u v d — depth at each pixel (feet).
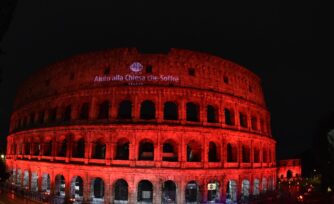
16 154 317.22
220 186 236.02
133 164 218.38
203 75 244.22
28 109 300.61
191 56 241.96
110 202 217.36
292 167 389.60
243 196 252.62
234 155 259.39
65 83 256.73
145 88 228.63
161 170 216.33
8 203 221.87
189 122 230.68
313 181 313.12
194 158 247.70
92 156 230.48
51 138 271.28
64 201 228.43
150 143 258.78
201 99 238.27
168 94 230.48
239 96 266.57
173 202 229.25
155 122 224.12
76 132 237.66
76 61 252.21
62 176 268.62
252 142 269.64
